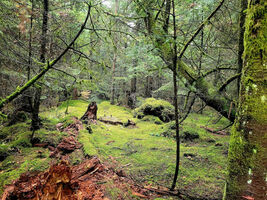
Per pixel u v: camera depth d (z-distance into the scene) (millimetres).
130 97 12836
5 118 2047
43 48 2773
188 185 2582
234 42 3527
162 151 4035
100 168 2650
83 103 9812
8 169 2805
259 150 1078
